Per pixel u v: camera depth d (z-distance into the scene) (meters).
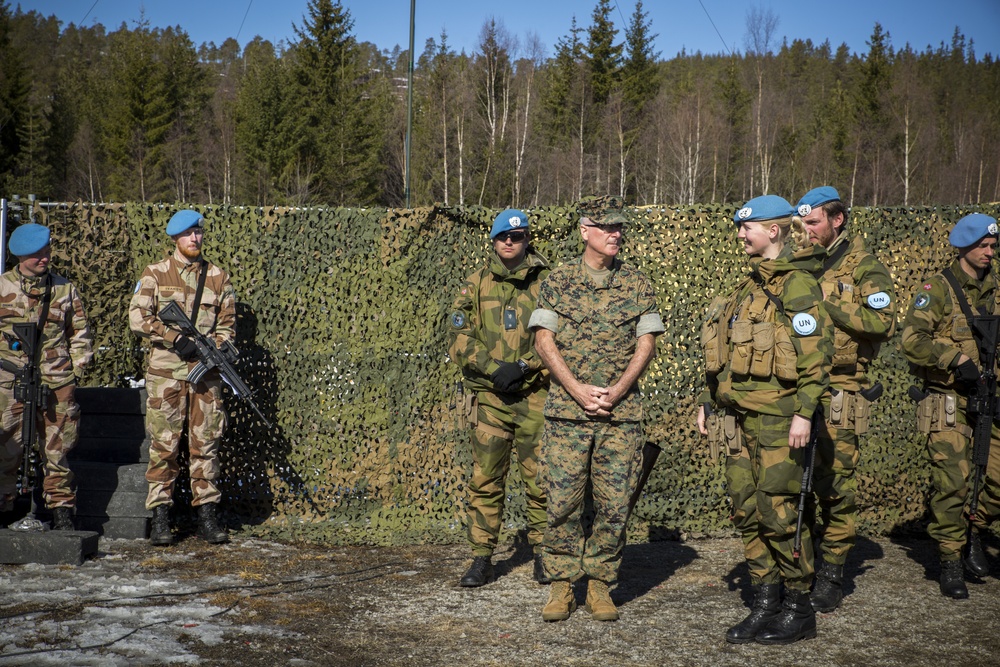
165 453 5.57
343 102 57.56
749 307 4.04
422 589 4.84
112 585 4.72
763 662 3.80
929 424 4.81
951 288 4.87
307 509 5.98
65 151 67.12
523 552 5.68
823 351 3.85
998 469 4.89
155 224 6.05
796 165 65.44
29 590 4.61
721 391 4.16
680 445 5.97
